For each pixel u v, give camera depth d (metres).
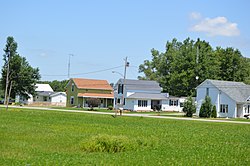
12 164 12.99
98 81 98.56
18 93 102.81
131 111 81.75
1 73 100.94
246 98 74.19
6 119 36.41
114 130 28.95
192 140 24.12
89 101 87.19
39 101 115.06
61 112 57.50
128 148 17.73
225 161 15.48
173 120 49.56
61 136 22.86
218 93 74.69
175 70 105.50
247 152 18.88
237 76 104.88
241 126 43.22
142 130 30.02
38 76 105.12
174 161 14.74
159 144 20.45
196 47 108.94
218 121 54.94
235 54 105.38
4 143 18.73
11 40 100.06
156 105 89.69
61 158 14.52
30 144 18.83
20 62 101.12
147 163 14.13
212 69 102.19
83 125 33.00
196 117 68.06
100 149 17.25
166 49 125.81
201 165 14.24
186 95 102.69
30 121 35.22
